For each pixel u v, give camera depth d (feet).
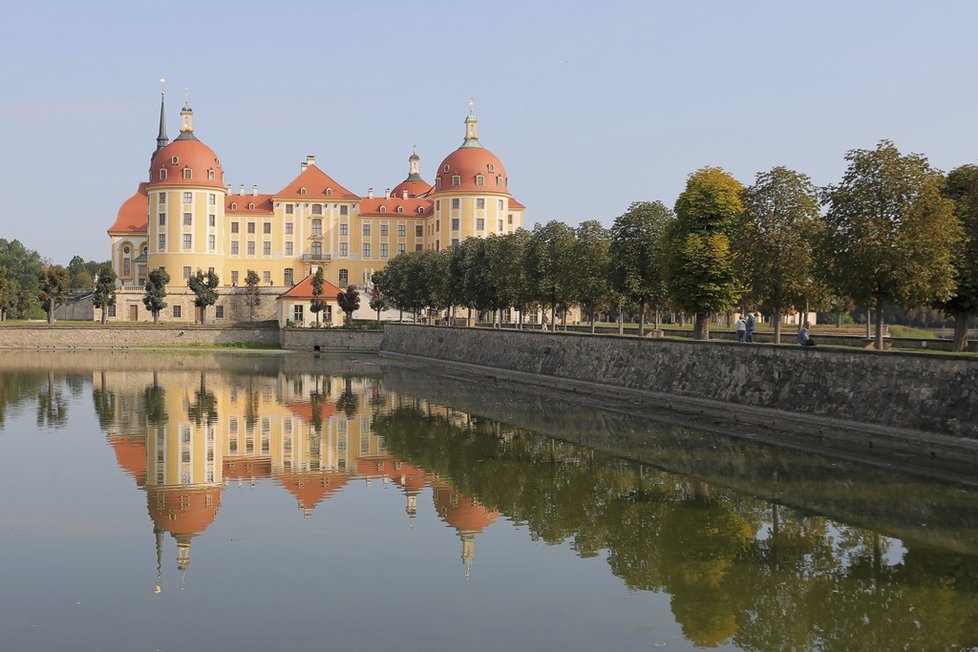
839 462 114.73
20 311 549.13
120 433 142.00
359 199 555.69
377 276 446.60
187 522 86.99
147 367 283.79
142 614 61.62
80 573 70.85
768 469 111.04
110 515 89.51
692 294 178.81
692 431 142.92
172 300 476.54
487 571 71.92
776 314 163.02
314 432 145.59
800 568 72.84
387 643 56.65
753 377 151.12
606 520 87.97
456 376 259.80
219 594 65.92
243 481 106.83
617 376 193.98
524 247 278.46
